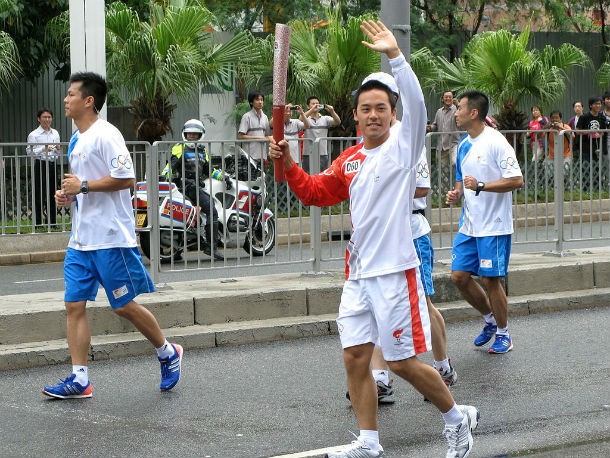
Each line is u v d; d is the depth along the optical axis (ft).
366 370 21.50
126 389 29.50
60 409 27.32
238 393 29.07
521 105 77.82
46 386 29.07
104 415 26.76
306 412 27.07
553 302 41.57
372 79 21.65
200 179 38.65
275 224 39.99
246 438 24.67
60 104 79.30
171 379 29.19
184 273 38.78
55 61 77.36
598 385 29.81
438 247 43.21
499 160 32.63
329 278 40.42
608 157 46.60
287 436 24.84
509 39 76.43
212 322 36.29
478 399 28.30
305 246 40.86
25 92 77.87
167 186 38.63
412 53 77.20
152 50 64.85
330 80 71.31
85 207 27.81
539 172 44.65
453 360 33.24
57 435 24.93
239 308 36.76
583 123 74.08
